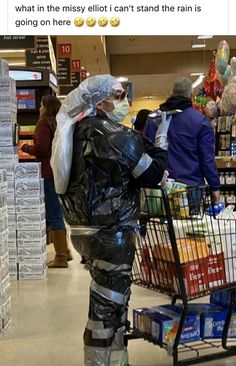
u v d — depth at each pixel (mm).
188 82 3527
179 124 3479
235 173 5656
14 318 3389
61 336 3014
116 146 2074
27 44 7801
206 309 2559
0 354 2732
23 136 6785
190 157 3484
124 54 14180
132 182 2188
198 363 2443
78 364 2578
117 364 2289
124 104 2291
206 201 2467
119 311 2219
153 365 2539
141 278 2557
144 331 2531
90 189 2125
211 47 13523
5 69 4398
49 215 5000
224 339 2486
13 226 4535
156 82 15562
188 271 2275
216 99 6555
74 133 2184
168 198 2281
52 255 5801
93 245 2154
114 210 2137
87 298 3881
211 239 2350
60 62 10492
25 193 4523
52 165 2219
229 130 5539
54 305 3697
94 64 13188
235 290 2453
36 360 2641
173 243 2223
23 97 6656
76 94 2199
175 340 2330
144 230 2439
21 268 4559
